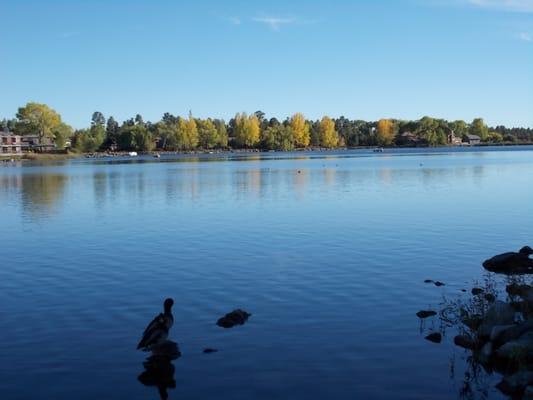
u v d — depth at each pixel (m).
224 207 38.47
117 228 29.91
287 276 18.89
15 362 12.20
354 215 33.06
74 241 26.27
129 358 12.31
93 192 52.03
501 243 24.03
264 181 62.50
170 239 26.19
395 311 15.05
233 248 23.78
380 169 82.94
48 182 67.25
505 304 13.66
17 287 18.23
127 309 15.75
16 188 58.41
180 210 37.28
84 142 195.75
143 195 48.22
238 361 12.02
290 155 176.75
